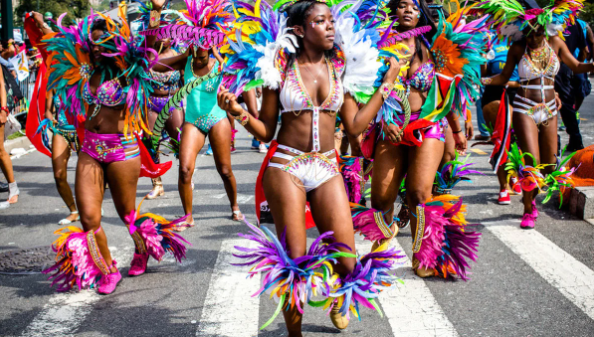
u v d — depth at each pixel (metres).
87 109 4.20
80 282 4.27
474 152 9.57
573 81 9.09
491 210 6.29
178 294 4.33
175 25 4.41
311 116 3.23
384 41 3.66
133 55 4.07
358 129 3.37
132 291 4.40
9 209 6.97
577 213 5.92
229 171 5.93
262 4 3.26
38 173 9.30
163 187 7.91
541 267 4.66
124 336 3.70
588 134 10.52
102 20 4.07
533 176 5.42
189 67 5.52
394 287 4.37
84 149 4.21
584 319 3.79
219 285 4.48
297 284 3.03
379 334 3.64
